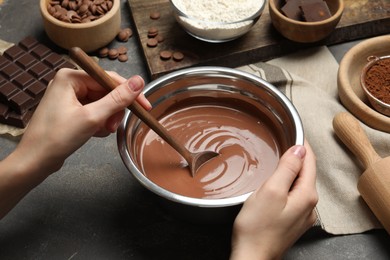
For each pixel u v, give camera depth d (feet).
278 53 3.07
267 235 2.08
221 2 2.99
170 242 2.37
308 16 2.94
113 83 2.13
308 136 2.64
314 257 2.35
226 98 2.61
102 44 3.00
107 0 3.03
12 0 3.33
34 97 2.73
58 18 2.92
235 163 2.42
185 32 3.08
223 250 2.35
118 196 2.51
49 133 2.17
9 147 2.72
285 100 2.39
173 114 2.62
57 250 2.36
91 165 2.62
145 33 3.07
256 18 2.93
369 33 3.16
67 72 2.24
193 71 2.50
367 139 2.52
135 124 2.43
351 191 2.49
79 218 2.44
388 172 2.31
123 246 2.36
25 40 2.96
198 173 2.38
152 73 2.91
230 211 2.16
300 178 2.18
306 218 2.17
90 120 2.14
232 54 2.98
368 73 2.81
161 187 2.15
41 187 2.54
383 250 2.37
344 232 2.40
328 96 2.80
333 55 3.10
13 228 2.42
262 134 2.54
